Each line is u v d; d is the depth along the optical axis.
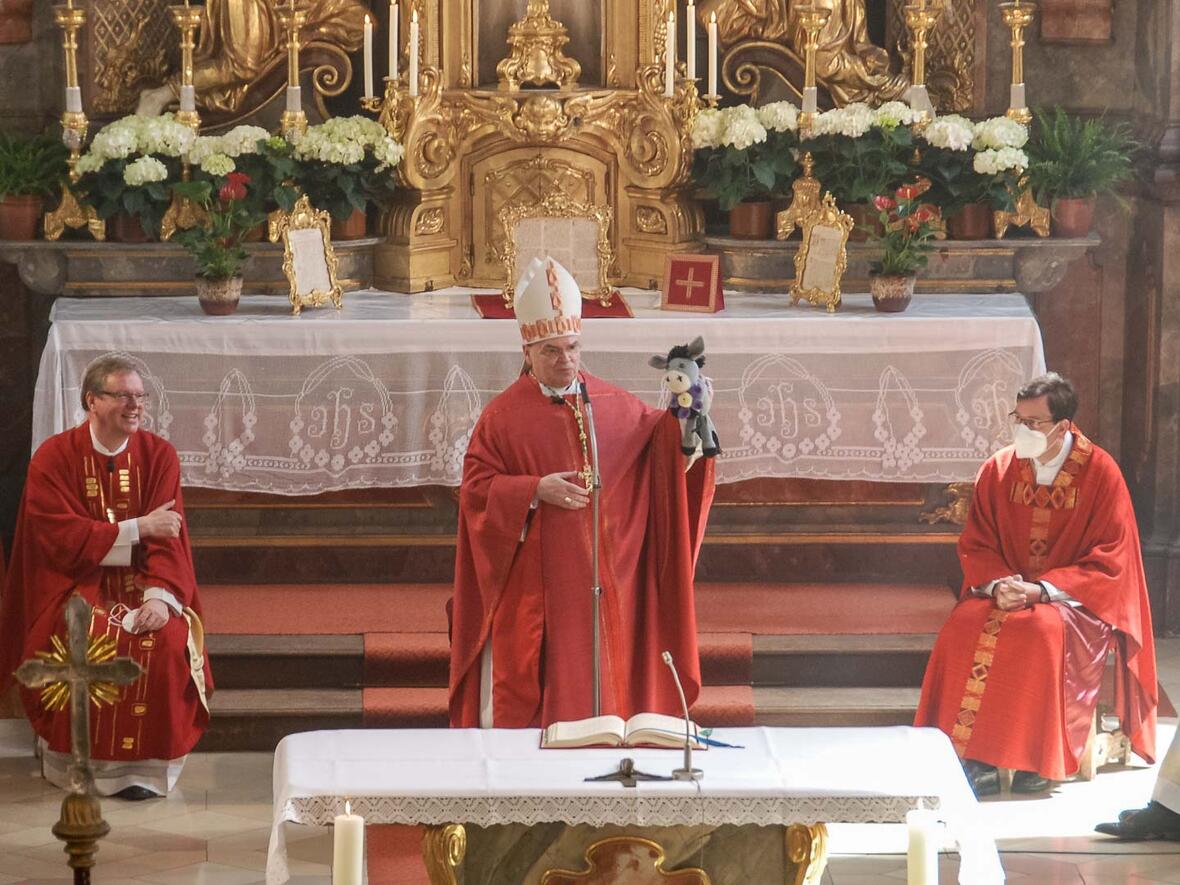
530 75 22.31
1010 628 17.27
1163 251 22.34
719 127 21.59
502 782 11.86
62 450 17.75
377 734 12.88
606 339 19.84
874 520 21.39
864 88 22.77
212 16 22.50
